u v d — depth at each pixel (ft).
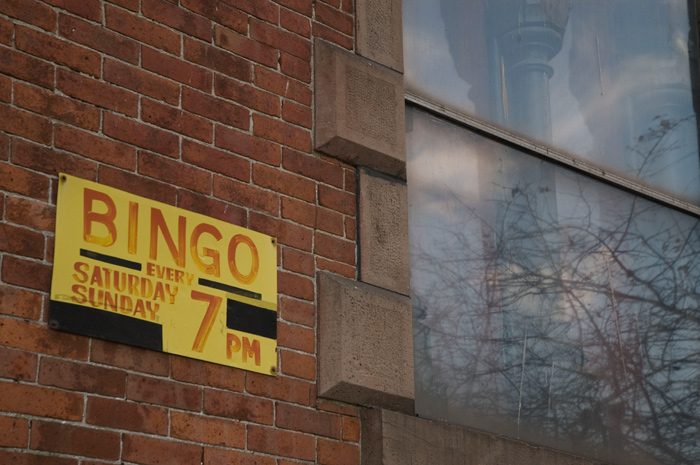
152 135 18.13
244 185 19.16
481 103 24.63
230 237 18.63
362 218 20.71
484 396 22.36
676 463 25.07
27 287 15.99
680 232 27.58
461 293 22.76
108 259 16.93
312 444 18.66
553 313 24.25
